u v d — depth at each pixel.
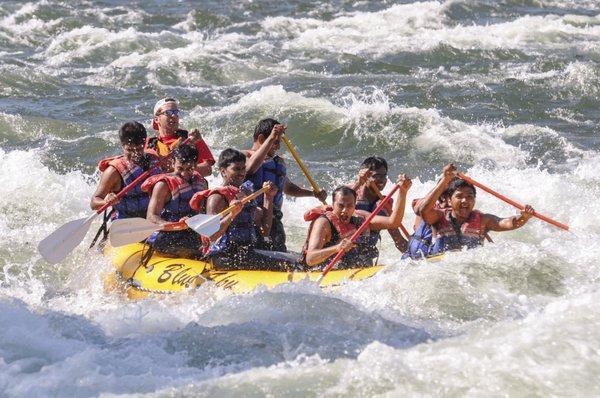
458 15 70.94
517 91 50.38
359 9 75.31
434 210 24.42
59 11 71.88
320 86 52.22
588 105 48.38
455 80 52.81
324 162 40.59
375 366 18.66
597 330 19.88
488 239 25.44
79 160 40.66
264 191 24.61
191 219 23.81
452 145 41.25
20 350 20.45
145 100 50.38
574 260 24.30
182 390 18.38
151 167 26.36
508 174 35.47
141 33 63.75
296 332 20.78
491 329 20.56
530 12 72.62
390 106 48.22
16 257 29.23
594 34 64.19
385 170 25.78
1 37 65.12
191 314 22.97
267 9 75.50
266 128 26.95
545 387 17.78
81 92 51.81
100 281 26.16
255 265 24.86
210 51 59.50
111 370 19.42
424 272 23.25
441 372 18.41
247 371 19.11
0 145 42.56
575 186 33.91
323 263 24.59
